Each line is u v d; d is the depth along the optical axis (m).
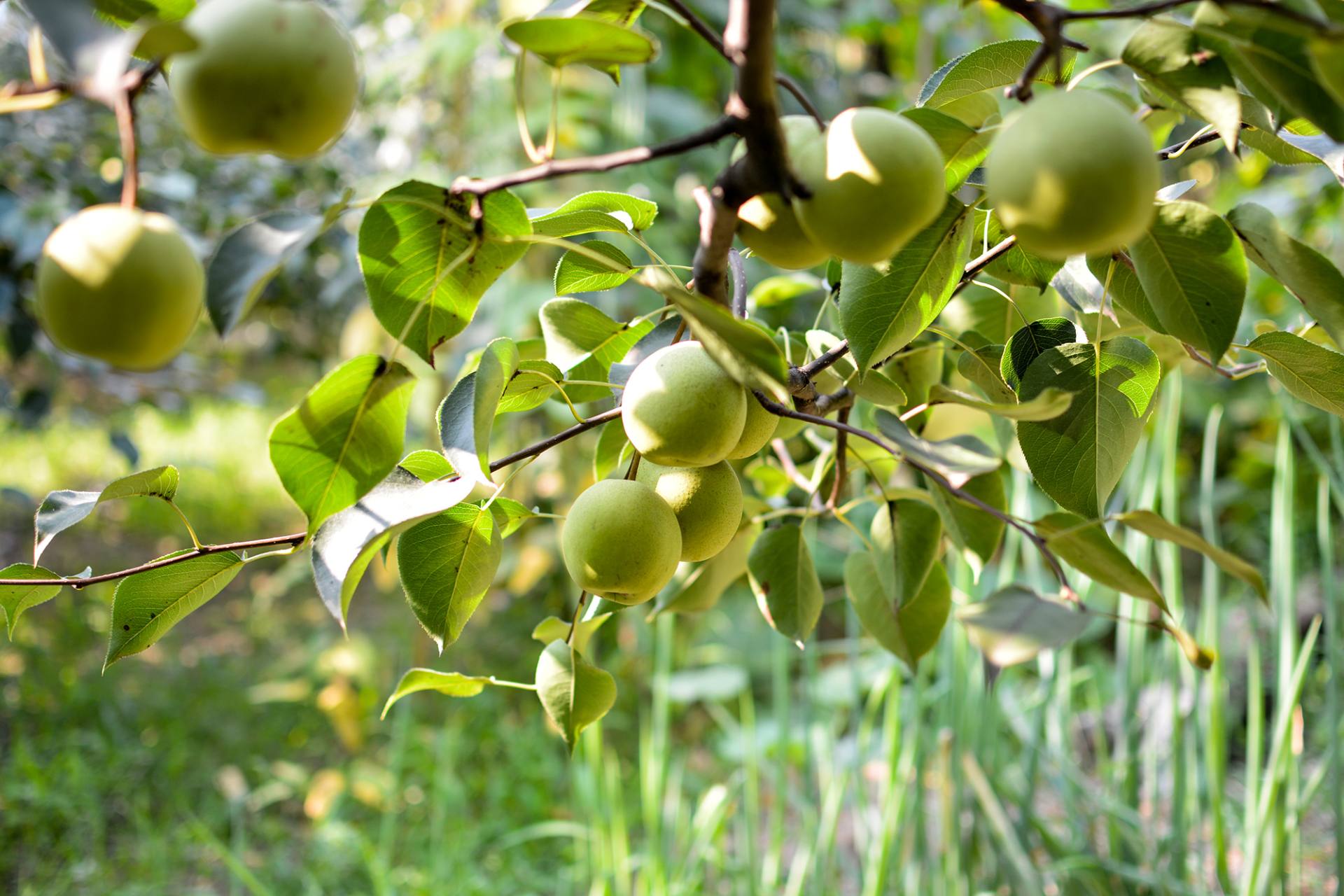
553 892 2.02
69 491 0.82
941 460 0.71
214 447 5.65
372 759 2.59
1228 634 2.66
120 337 0.64
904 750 1.70
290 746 2.68
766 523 0.97
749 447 0.78
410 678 0.82
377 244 0.75
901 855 1.55
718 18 2.56
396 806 2.22
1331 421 1.41
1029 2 0.66
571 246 0.69
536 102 2.42
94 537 4.21
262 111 0.63
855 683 1.67
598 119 2.51
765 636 2.77
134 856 2.15
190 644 3.29
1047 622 0.69
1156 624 0.74
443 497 0.74
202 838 1.98
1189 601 2.88
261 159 2.94
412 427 2.50
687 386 0.73
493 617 3.18
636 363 0.87
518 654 3.02
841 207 0.67
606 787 1.87
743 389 0.74
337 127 0.65
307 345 3.79
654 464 0.79
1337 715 1.34
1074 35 1.74
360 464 0.71
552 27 0.66
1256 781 1.42
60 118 2.58
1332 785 1.34
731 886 1.77
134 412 5.05
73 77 0.60
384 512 0.75
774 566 0.91
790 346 0.96
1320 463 1.40
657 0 0.75
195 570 0.80
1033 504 2.35
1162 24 0.67
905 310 0.77
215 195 2.86
